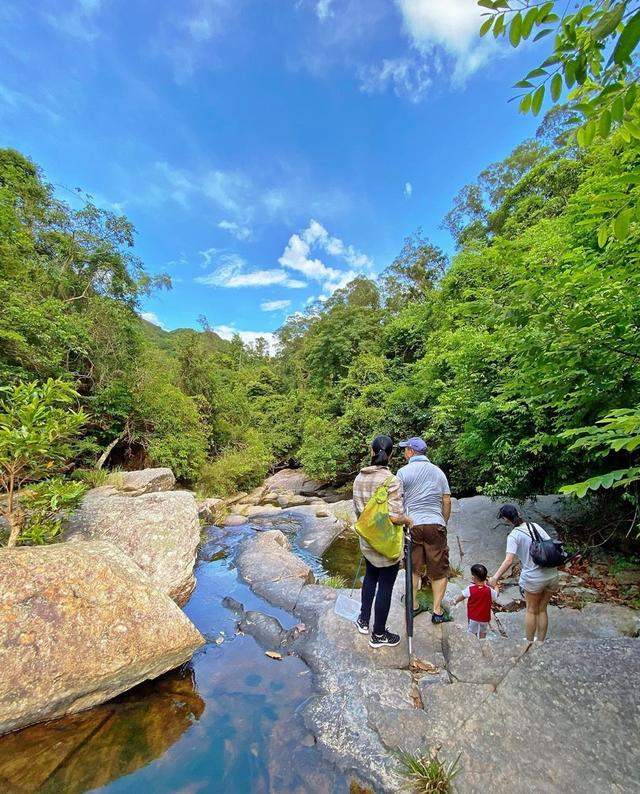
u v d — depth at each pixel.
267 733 2.13
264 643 3.06
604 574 3.83
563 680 2.18
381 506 2.68
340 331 19.97
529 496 4.82
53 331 7.32
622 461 3.77
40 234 10.73
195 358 13.67
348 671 2.60
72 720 2.19
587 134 1.12
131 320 11.52
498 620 3.11
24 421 3.19
